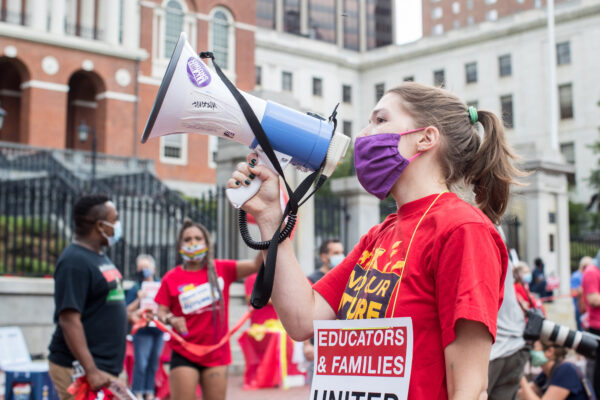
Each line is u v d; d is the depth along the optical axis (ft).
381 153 6.32
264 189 6.72
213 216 41.19
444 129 6.39
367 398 5.76
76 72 126.31
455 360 5.32
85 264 13.51
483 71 168.14
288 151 6.72
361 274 6.54
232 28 148.56
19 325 28.50
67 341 13.06
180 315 16.69
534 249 52.01
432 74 178.29
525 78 160.35
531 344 13.85
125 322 14.44
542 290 48.93
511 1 224.12
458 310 5.27
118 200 37.14
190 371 15.99
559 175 54.19
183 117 6.48
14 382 18.80
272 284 6.50
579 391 16.38
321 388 6.14
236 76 148.66
